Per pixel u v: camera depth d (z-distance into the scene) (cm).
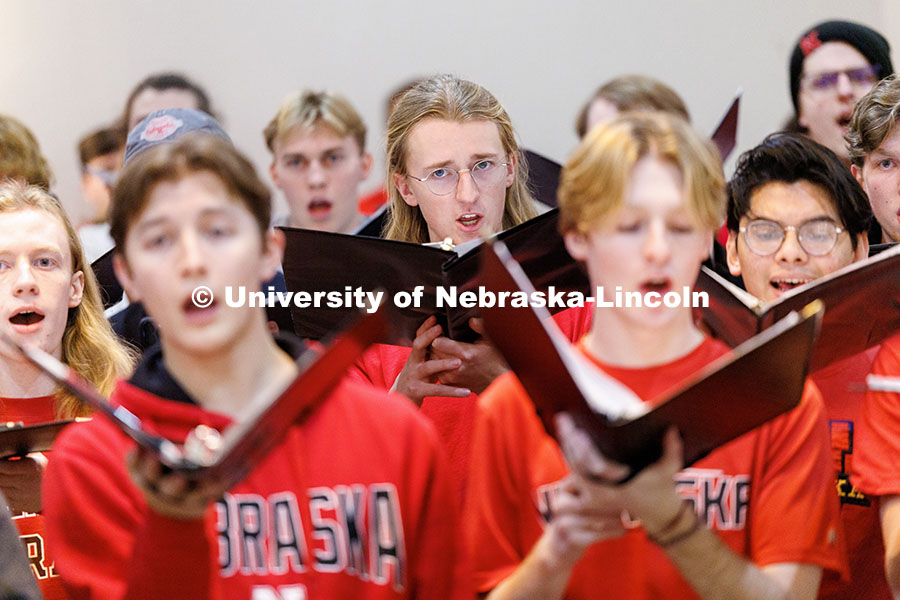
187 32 632
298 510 194
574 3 602
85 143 606
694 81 594
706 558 187
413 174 313
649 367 205
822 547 206
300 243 266
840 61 464
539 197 389
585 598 207
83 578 193
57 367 164
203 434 187
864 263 226
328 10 623
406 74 618
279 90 628
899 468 253
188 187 190
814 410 212
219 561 193
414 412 204
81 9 638
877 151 307
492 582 210
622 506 181
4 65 643
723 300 238
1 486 264
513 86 608
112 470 196
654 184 197
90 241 558
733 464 210
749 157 287
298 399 174
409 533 196
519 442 213
